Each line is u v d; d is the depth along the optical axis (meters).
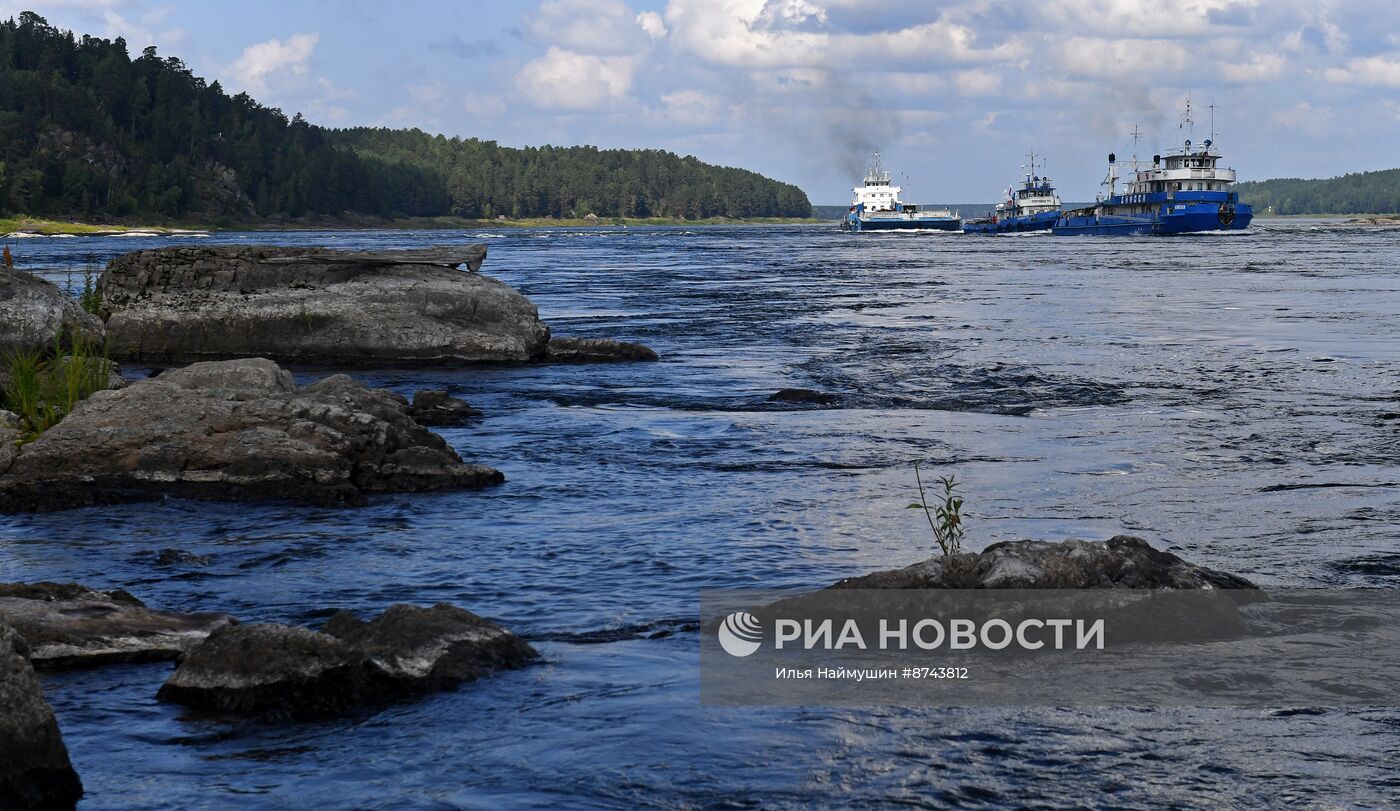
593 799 6.88
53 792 6.83
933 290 55.75
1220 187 145.88
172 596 10.95
